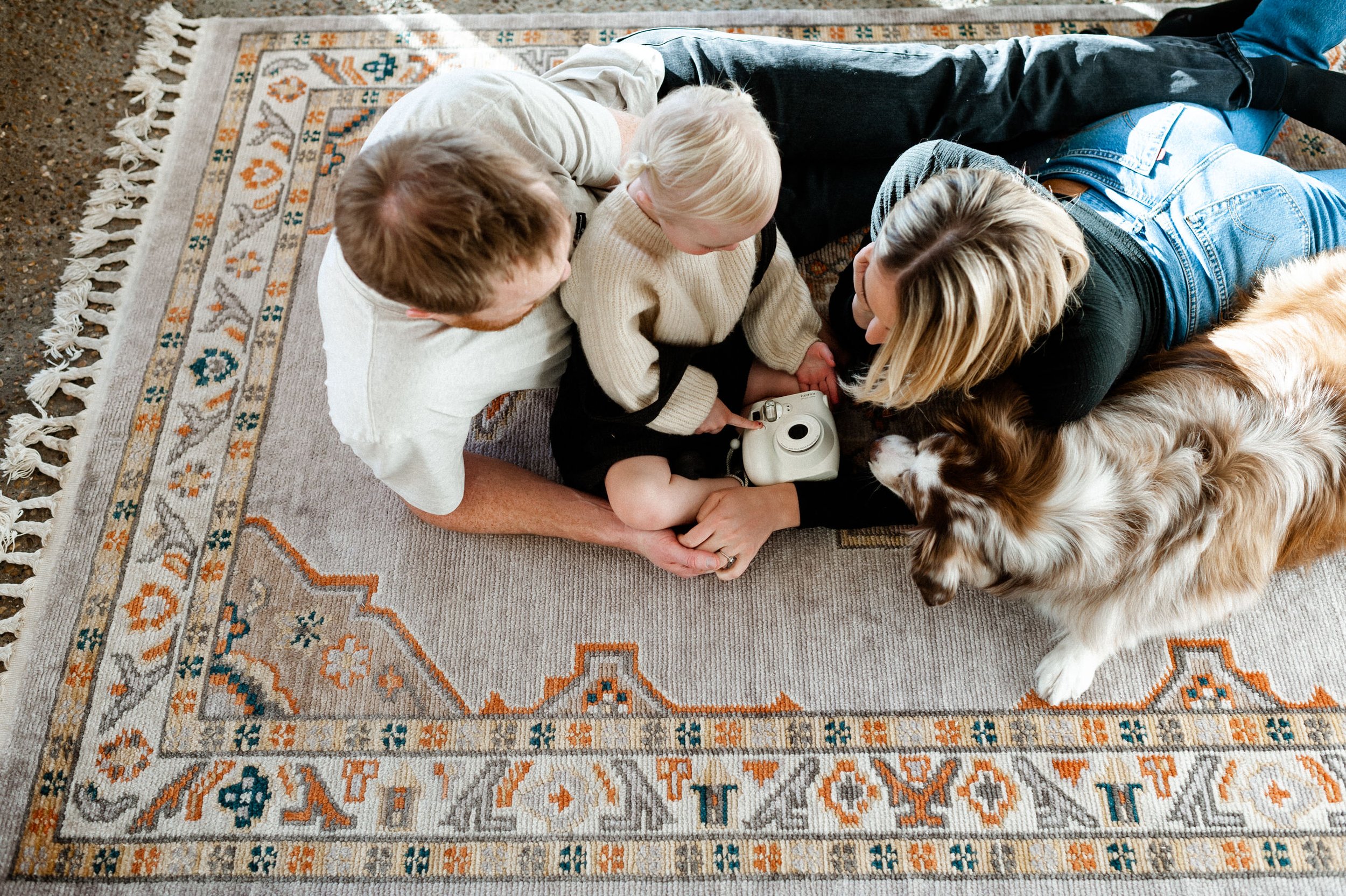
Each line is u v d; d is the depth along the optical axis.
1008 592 1.37
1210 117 1.50
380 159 0.99
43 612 1.65
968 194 1.09
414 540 1.70
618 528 1.58
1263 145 1.70
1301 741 1.50
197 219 1.97
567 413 1.51
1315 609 1.57
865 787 1.51
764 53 1.62
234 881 1.48
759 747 1.54
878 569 1.65
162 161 2.02
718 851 1.48
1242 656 1.55
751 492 1.58
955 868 1.45
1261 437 1.26
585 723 1.57
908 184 1.37
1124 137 1.50
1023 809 1.48
